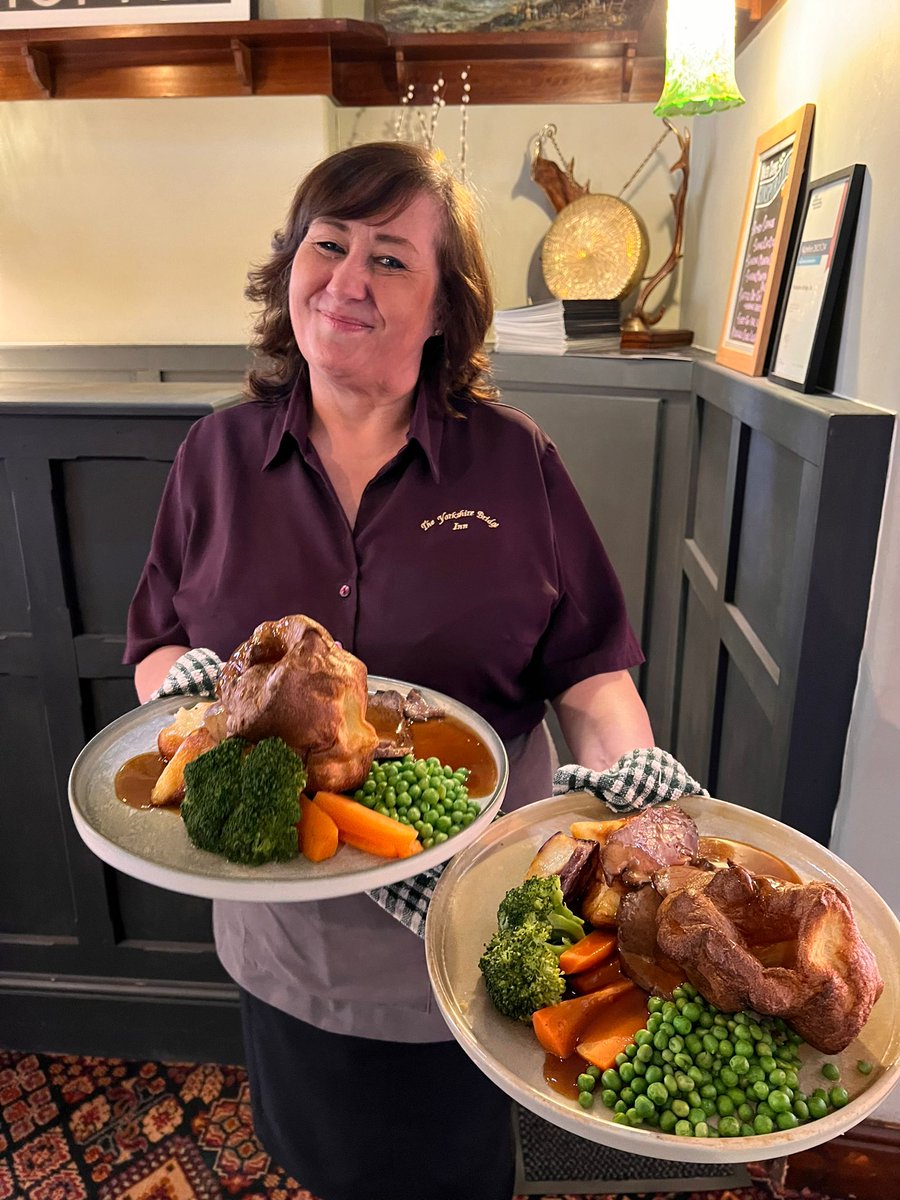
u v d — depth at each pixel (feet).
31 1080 6.37
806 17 5.40
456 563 3.93
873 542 4.15
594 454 8.14
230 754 2.82
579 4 8.27
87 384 6.24
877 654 4.16
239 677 2.98
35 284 8.68
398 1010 3.72
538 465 4.16
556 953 2.48
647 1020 2.32
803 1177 5.24
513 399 8.22
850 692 4.40
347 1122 4.06
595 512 8.28
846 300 4.58
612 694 4.18
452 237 3.83
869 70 4.28
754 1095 2.06
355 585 3.92
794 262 5.29
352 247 3.59
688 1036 2.19
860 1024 2.14
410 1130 4.07
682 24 5.78
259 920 3.80
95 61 7.95
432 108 8.72
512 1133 4.74
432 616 3.91
